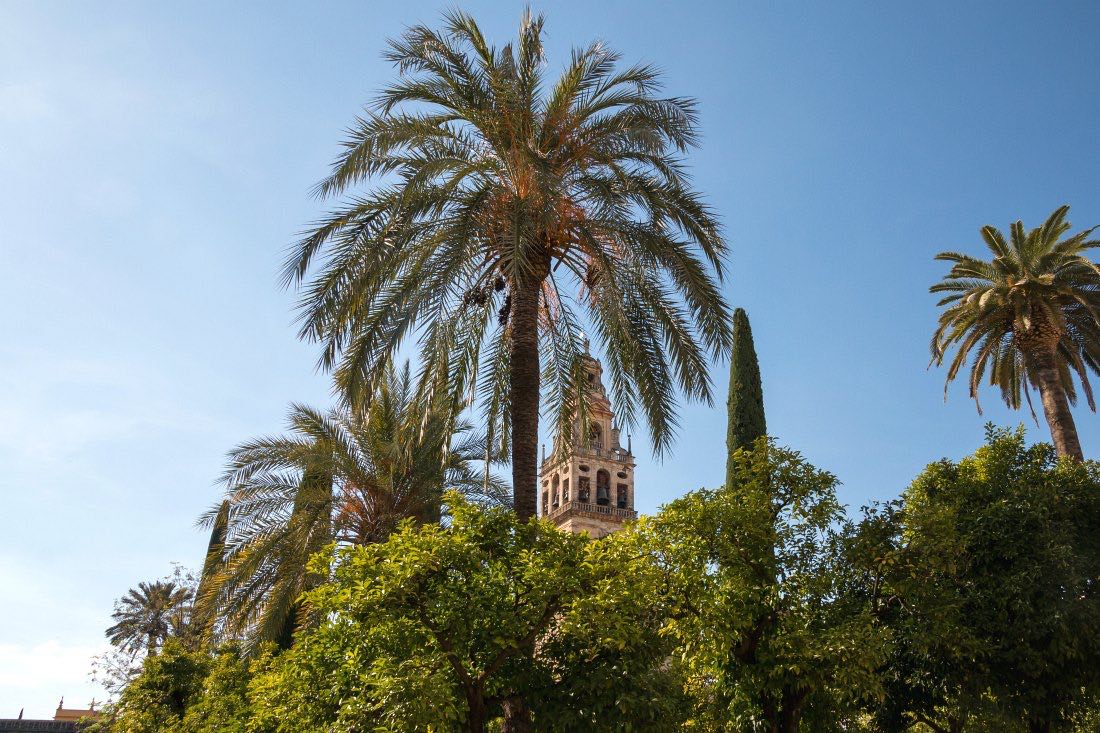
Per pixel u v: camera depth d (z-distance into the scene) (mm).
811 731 19844
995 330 38156
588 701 15461
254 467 30953
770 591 19422
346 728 14984
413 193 20125
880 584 20531
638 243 21188
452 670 15422
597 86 22266
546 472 75875
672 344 22469
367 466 31531
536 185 19156
